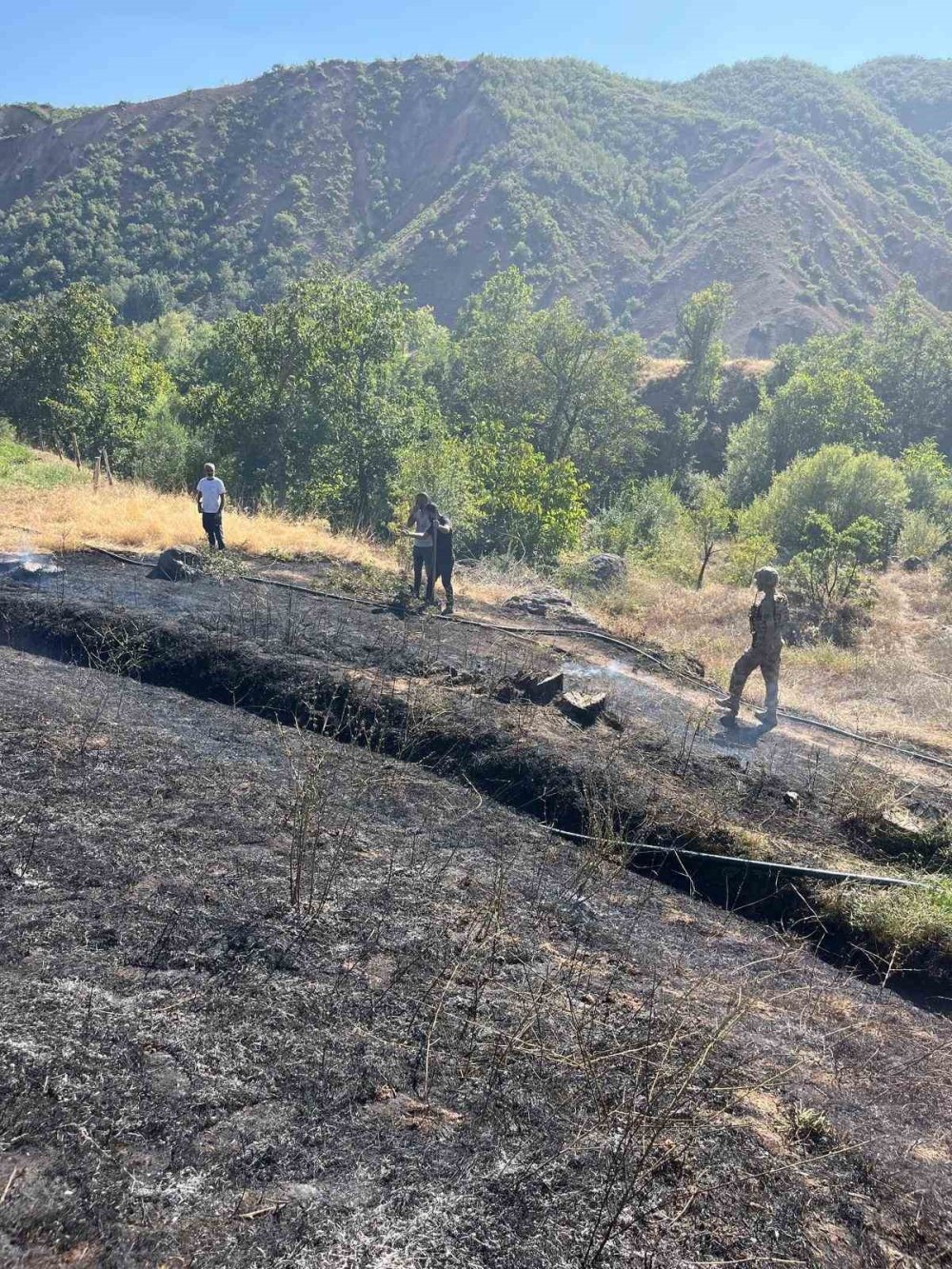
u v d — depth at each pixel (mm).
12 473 17750
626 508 30766
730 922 5594
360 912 4426
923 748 9164
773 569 8914
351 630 9797
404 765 6980
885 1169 3275
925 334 55562
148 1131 2736
